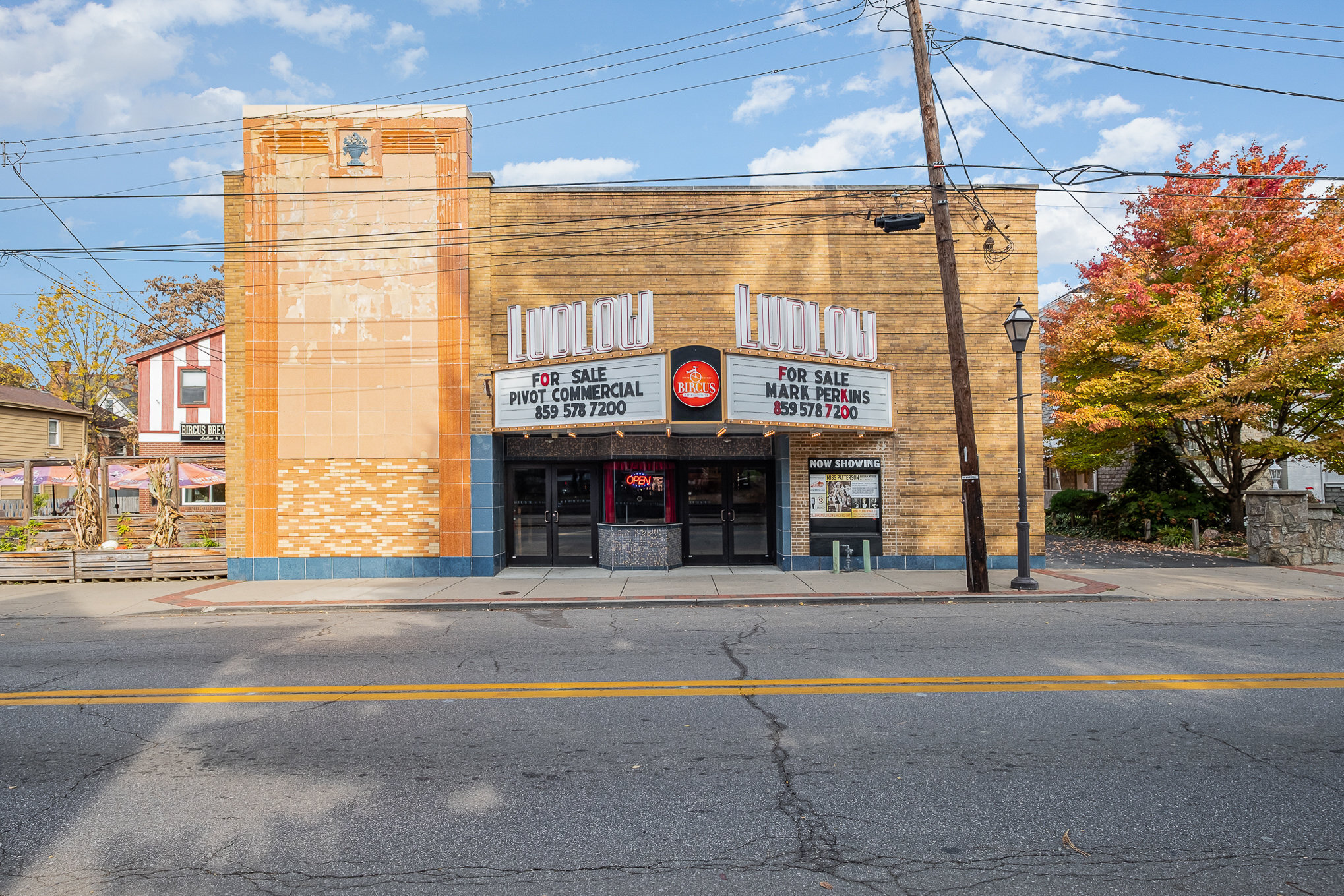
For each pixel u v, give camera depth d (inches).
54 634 419.2
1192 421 758.5
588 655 341.1
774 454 654.5
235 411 621.9
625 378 537.6
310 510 612.1
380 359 614.5
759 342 534.9
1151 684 279.3
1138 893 142.3
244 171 617.6
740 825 171.9
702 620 432.1
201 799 189.5
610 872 152.1
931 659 323.9
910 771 200.8
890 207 622.2
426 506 611.8
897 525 621.3
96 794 193.6
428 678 304.2
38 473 853.8
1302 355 635.5
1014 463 620.1
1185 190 740.0
